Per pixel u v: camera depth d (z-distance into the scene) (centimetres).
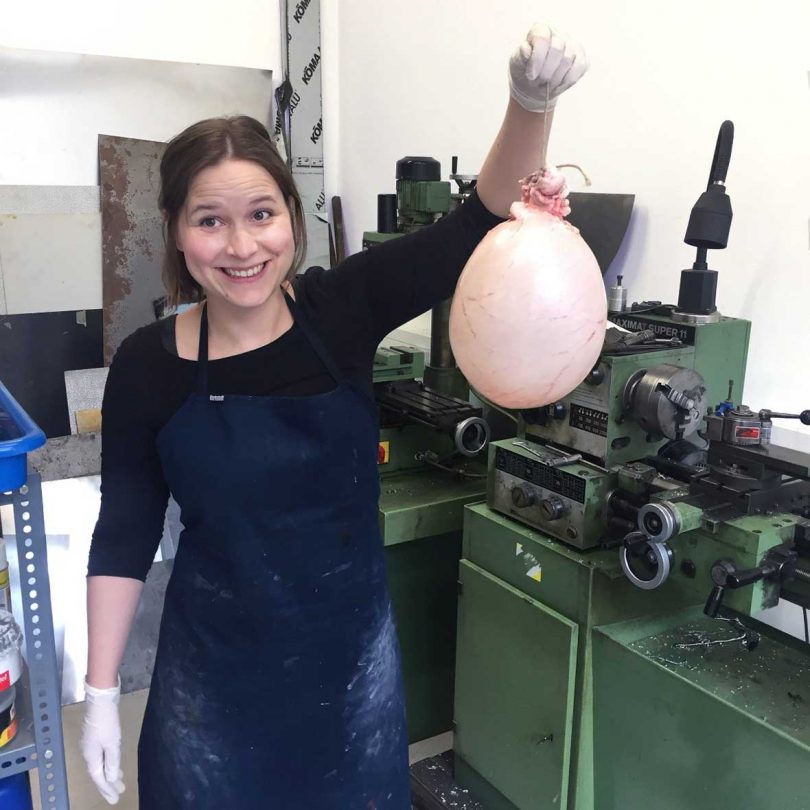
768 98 168
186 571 116
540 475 166
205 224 98
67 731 232
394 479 211
